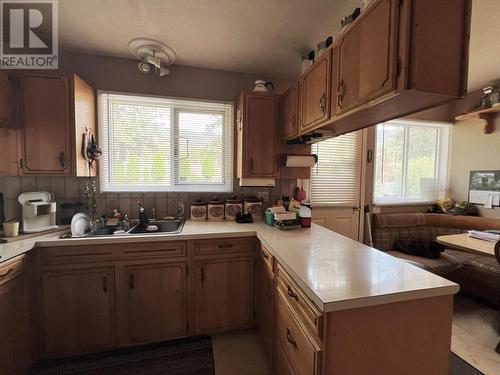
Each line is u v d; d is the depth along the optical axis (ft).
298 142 7.15
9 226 5.32
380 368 3.04
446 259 7.88
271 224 6.74
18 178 6.37
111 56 6.98
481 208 9.67
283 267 4.11
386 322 3.02
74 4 4.90
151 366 5.21
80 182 6.87
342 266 3.77
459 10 3.13
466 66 3.13
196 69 7.61
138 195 7.32
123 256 5.46
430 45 3.02
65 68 6.71
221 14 5.19
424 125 10.59
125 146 7.38
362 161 9.62
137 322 5.65
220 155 8.15
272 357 4.85
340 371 2.89
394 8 3.08
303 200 8.34
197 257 5.87
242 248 6.13
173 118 7.70
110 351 5.57
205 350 5.69
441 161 10.89
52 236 5.47
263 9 5.03
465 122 10.22
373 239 9.62
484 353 5.53
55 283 5.20
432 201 10.77
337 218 9.43
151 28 5.70
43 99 5.74
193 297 5.92
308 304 3.20
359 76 3.79
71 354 5.38
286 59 7.12
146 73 7.19
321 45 5.15
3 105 5.36
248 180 7.34
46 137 5.78
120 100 7.25
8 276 4.35
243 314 6.23
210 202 7.41
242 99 6.97
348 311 2.87
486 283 7.54
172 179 7.77
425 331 3.18
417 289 3.03
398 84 3.05
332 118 4.57
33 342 5.11
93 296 5.39
